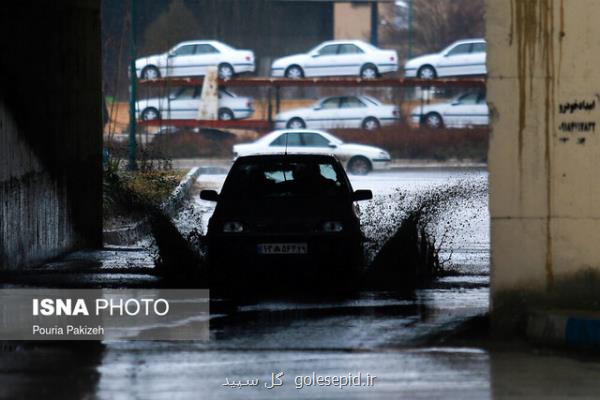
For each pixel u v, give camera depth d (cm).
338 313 3266
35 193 4338
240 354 2650
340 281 3828
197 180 8688
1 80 3894
